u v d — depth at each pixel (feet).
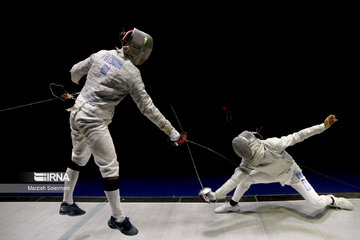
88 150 7.36
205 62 12.35
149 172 12.84
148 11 11.26
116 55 6.36
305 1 11.23
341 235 6.69
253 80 12.93
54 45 11.67
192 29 11.66
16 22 11.41
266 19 11.58
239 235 6.91
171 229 7.32
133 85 6.21
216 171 12.58
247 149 6.84
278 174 7.28
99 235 7.14
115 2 11.12
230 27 11.69
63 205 7.73
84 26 11.37
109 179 6.29
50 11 11.24
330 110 13.60
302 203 8.48
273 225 7.30
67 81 12.10
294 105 13.46
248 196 9.20
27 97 12.72
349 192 9.48
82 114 6.27
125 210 8.50
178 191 10.57
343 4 11.14
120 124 14.75
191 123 14.03
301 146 14.48
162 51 11.99
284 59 12.39
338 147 14.19
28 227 7.60
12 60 12.00
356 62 12.19
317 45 11.96
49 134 14.17
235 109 13.58
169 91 12.85
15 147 14.23
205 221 7.71
